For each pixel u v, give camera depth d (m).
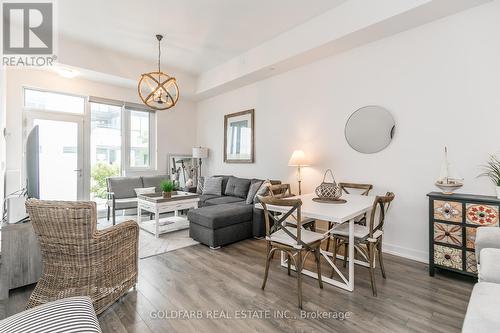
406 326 1.74
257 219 3.70
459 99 2.62
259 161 4.83
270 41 3.96
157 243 3.45
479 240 1.81
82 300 1.36
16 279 2.20
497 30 2.42
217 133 5.82
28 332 1.06
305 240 2.16
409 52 2.94
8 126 3.97
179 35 3.81
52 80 4.39
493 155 2.45
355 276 2.50
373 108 3.24
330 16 3.18
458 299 2.06
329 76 3.71
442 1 2.43
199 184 5.53
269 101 4.61
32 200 1.80
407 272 2.57
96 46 4.17
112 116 5.20
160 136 5.80
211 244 3.25
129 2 3.02
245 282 2.38
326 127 3.76
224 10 3.18
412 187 2.95
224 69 4.88
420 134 2.88
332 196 2.67
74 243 1.79
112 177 4.84
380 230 2.44
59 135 4.55
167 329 1.73
